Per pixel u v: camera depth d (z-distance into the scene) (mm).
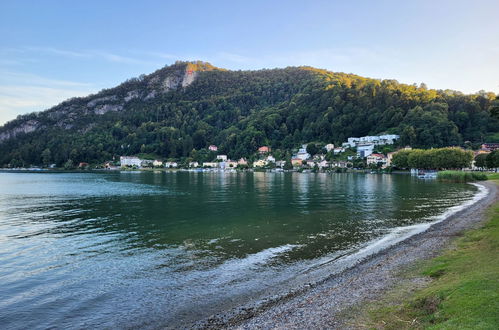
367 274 20984
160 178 161500
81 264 25234
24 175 196250
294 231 36156
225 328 14938
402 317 13734
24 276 22672
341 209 52250
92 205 60312
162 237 33938
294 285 20234
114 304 18219
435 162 157875
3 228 39344
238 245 30359
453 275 17922
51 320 16562
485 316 11742
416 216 44469
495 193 68562
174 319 16344
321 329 13656
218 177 169875
